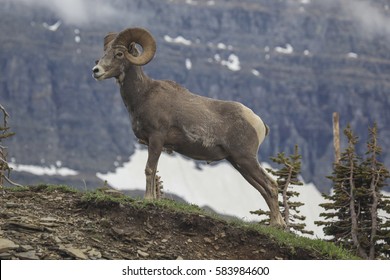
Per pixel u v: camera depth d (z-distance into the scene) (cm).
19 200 3816
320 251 3853
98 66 4016
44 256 3241
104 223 3622
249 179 4166
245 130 4134
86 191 3909
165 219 3750
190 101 4116
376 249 5547
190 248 3644
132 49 4091
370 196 5694
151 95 4066
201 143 4091
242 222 3922
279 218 4141
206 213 3912
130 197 3847
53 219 3581
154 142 4028
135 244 3553
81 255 3300
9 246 3231
